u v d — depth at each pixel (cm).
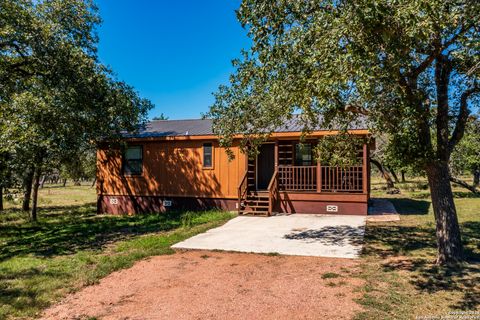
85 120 1132
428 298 421
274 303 421
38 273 583
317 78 434
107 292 484
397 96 486
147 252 695
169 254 684
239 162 1302
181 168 1384
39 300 455
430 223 956
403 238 770
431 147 533
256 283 496
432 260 579
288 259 623
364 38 398
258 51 530
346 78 398
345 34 403
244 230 916
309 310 398
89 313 413
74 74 1085
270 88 572
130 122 1391
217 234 869
